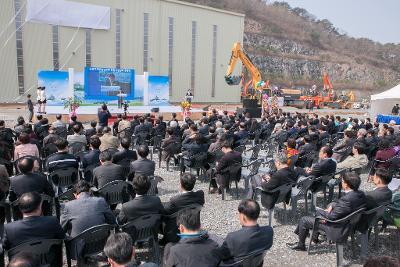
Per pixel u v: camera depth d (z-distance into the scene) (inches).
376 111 1094.4
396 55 4611.2
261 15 3951.8
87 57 1326.3
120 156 261.9
